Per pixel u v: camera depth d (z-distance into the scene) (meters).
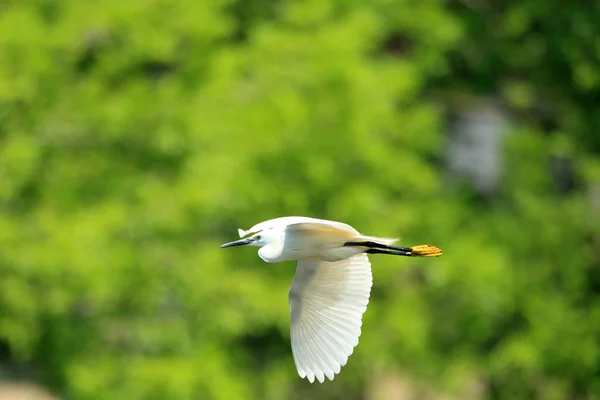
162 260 14.38
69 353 14.88
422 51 17.47
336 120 14.74
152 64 16.20
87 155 15.59
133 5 15.45
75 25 15.41
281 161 14.45
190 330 14.55
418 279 16.34
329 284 7.90
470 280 15.79
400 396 17.34
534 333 17.03
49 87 15.39
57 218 14.82
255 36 15.64
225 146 14.41
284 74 14.91
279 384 15.16
